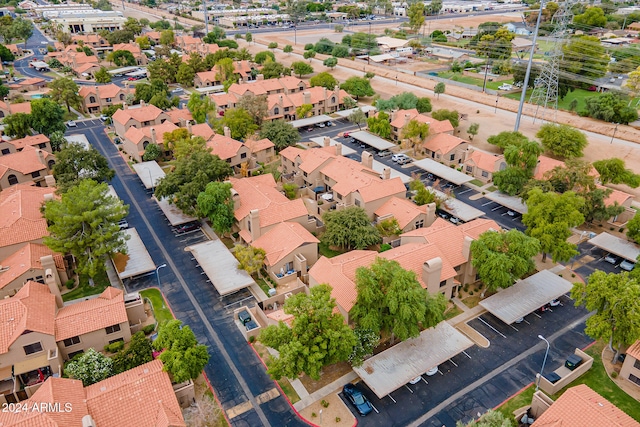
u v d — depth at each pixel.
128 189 101.31
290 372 48.94
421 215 80.88
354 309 55.59
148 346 55.41
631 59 184.50
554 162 98.44
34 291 59.28
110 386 48.81
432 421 50.38
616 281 55.00
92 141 128.25
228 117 123.31
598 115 137.50
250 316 64.12
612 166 91.62
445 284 65.25
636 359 52.62
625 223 86.56
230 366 57.56
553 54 150.12
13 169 95.50
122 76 197.75
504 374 56.22
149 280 72.88
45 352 54.62
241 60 194.12
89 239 68.56
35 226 73.06
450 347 56.31
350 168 92.81
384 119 122.50
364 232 75.38
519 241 64.44
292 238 72.81
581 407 44.56
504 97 162.75
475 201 96.56
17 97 158.00
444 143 113.69
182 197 81.38
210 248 76.12
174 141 110.00
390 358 54.69
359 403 51.31
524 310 62.31
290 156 104.12
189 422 48.03
